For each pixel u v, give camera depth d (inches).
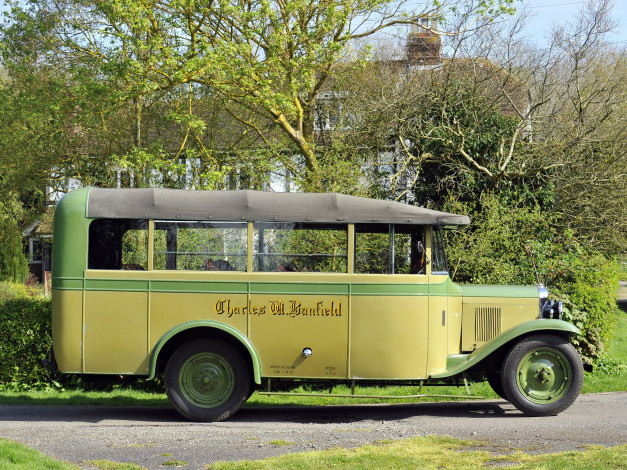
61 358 356.5
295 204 357.7
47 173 655.8
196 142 661.3
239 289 354.3
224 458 278.4
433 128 643.5
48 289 997.2
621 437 303.6
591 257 554.6
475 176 663.8
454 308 379.6
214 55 537.0
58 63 605.6
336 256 356.5
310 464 261.1
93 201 359.3
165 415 375.9
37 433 324.5
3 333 442.6
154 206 357.7
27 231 989.2
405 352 352.8
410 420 356.2
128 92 538.0
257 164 648.4
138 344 354.9
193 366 358.6
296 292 353.4
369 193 597.3
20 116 625.6
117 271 355.9
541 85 712.4
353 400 426.3
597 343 497.4
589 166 626.2
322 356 352.5
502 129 676.1
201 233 358.9
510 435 311.6
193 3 551.2
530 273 542.6
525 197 640.4
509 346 367.2
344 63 724.0
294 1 598.2
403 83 719.1
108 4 527.2
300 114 654.5
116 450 291.1
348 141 669.9
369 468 255.3
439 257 370.9
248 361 361.1
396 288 353.4
